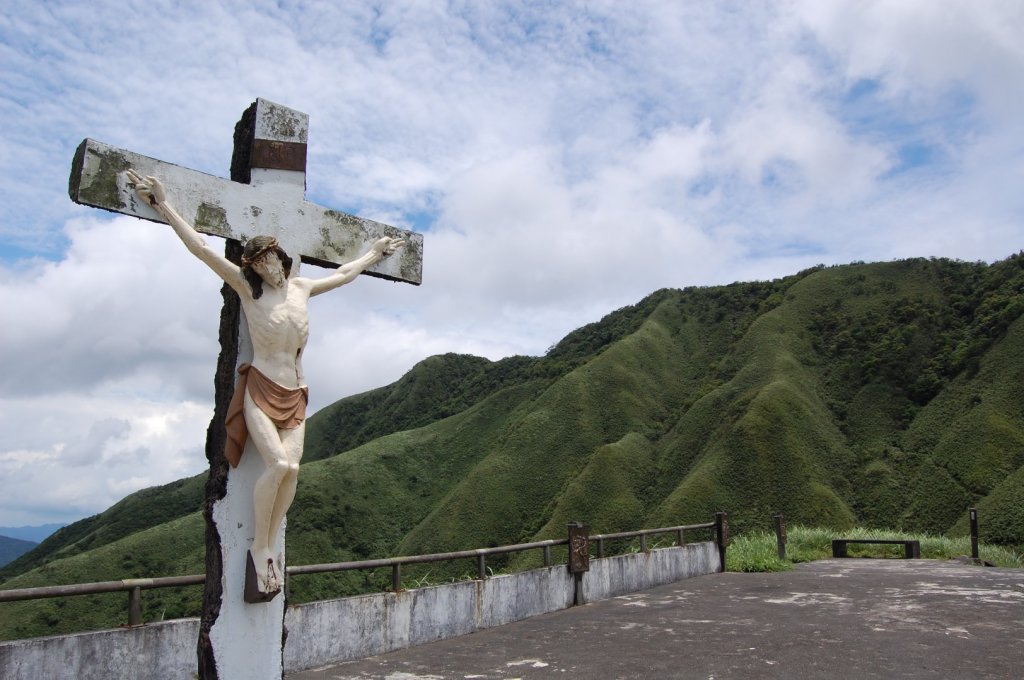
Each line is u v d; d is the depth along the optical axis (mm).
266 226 4895
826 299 87375
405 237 5652
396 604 7512
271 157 4984
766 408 64688
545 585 9445
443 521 64750
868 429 67000
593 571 10305
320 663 6734
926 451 61188
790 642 7363
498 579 8750
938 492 55156
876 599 9984
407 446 84875
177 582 6617
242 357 4582
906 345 75062
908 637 7531
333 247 5242
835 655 6789
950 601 9734
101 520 79250
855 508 57125
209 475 4648
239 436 4457
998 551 18312
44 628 37000
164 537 53656
